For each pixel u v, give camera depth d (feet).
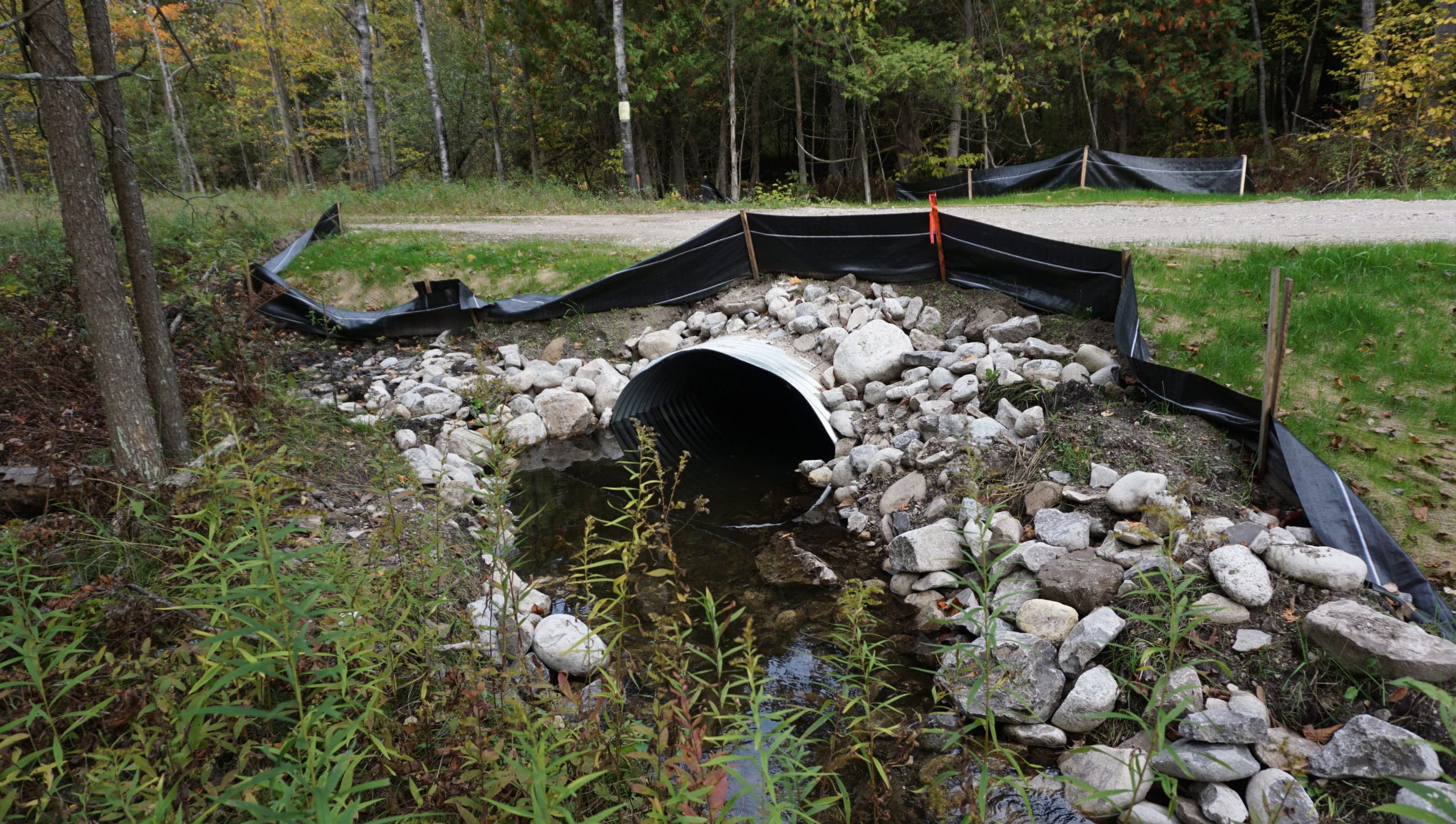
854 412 30.96
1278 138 83.10
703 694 16.61
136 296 20.35
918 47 79.51
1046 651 16.98
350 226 56.95
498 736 11.09
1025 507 22.29
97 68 19.57
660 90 89.56
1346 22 88.17
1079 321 30.07
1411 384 23.26
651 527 14.07
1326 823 12.45
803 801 11.56
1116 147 102.94
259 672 9.31
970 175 72.18
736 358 30.50
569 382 37.01
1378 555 17.74
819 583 21.84
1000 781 11.72
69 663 10.80
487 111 107.96
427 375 36.81
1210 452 21.99
